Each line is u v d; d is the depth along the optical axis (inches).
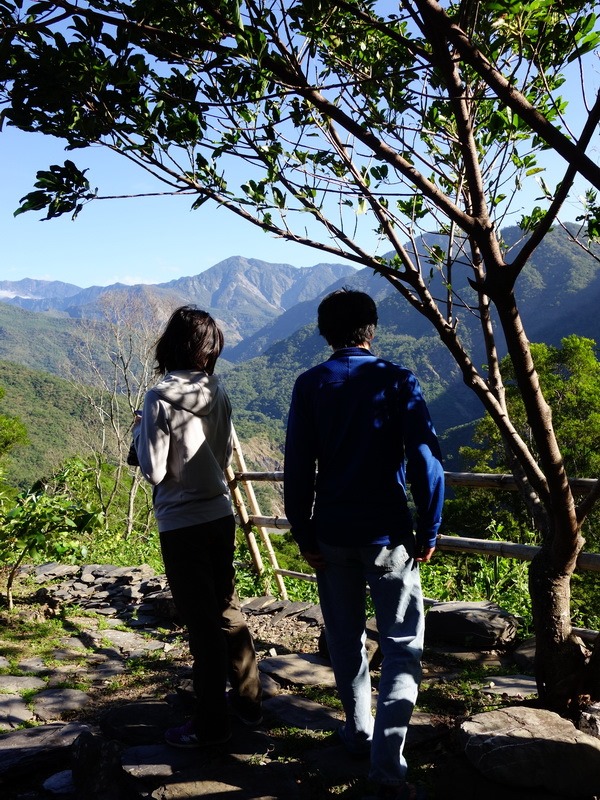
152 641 184.9
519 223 129.1
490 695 127.6
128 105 90.0
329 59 107.4
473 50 73.9
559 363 1401.3
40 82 85.1
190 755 106.6
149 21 89.0
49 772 111.9
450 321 112.6
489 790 90.4
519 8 77.3
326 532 94.7
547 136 72.7
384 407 92.7
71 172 95.1
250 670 116.6
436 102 119.5
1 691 146.2
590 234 107.9
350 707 102.0
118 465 1103.0
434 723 116.8
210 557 109.3
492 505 1206.3
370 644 146.3
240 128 98.6
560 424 1286.9
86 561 303.7
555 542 109.8
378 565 92.4
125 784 101.9
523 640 160.4
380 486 92.8
